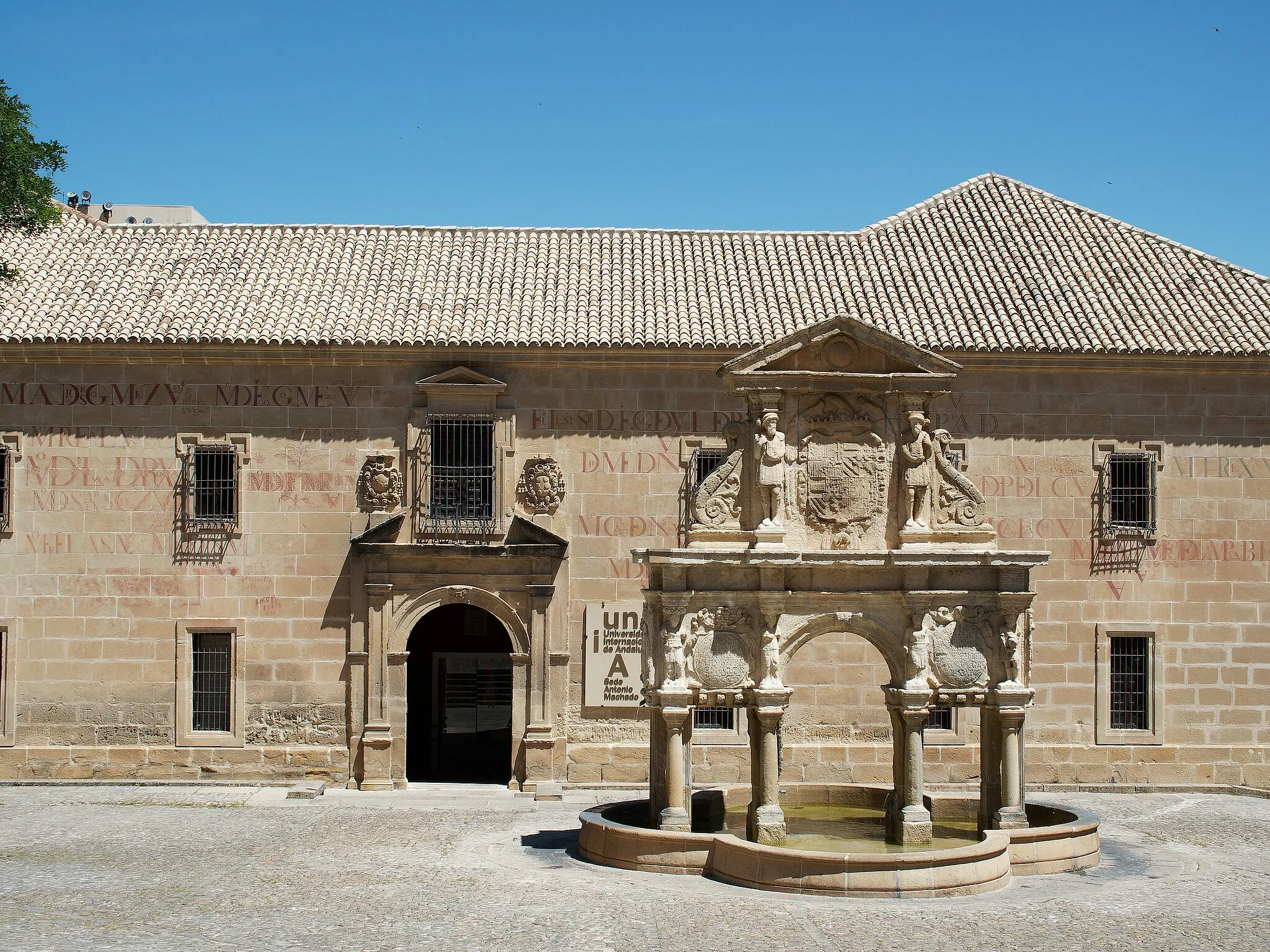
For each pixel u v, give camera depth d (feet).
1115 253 110.22
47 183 93.97
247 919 55.11
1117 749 99.55
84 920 54.80
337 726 97.04
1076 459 100.32
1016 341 98.78
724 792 75.46
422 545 96.17
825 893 59.77
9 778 95.91
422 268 106.22
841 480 70.13
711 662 68.03
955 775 98.58
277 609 97.30
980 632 69.92
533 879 63.16
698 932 53.26
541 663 97.09
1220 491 101.04
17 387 97.40
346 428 98.12
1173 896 61.11
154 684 96.84
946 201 116.88
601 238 111.24
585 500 98.43
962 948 51.42
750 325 99.55
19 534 96.89
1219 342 99.91
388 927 53.78
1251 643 100.68
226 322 97.86
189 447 97.40
